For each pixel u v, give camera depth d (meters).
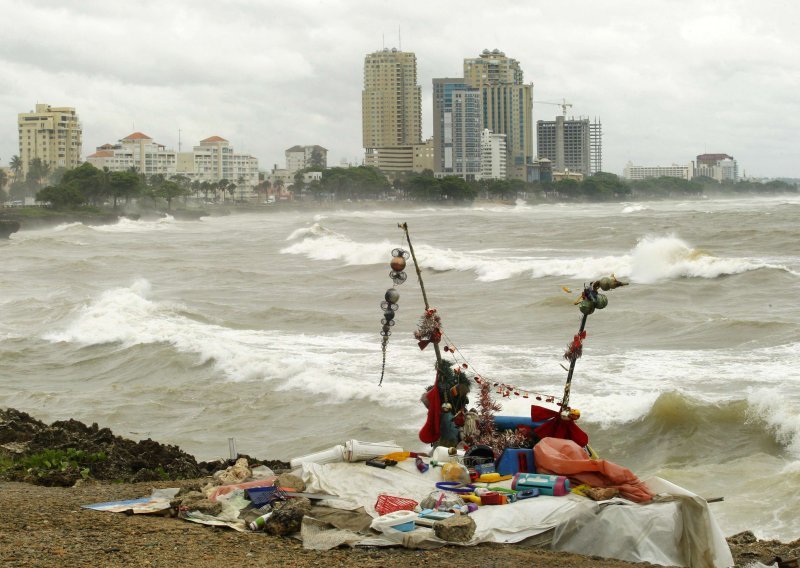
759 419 17.81
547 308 36.31
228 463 14.49
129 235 117.38
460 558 7.94
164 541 8.38
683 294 41.81
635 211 159.62
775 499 13.50
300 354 27.81
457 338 31.05
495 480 9.29
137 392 24.16
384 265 60.44
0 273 64.88
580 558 8.07
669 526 8.36
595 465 8.98
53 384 26.08
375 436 18.88
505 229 101.25
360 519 8.68
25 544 8.24
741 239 70.62
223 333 32.91
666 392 18.98
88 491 11.18
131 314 35.56
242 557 7.94
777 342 27.23
